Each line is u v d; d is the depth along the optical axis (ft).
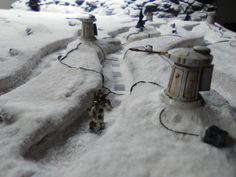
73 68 1.01
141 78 1.00
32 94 0.82
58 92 0.83
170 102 0.70
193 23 2.62
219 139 0.57
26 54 1.23
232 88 0.98
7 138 0.62
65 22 2.29
